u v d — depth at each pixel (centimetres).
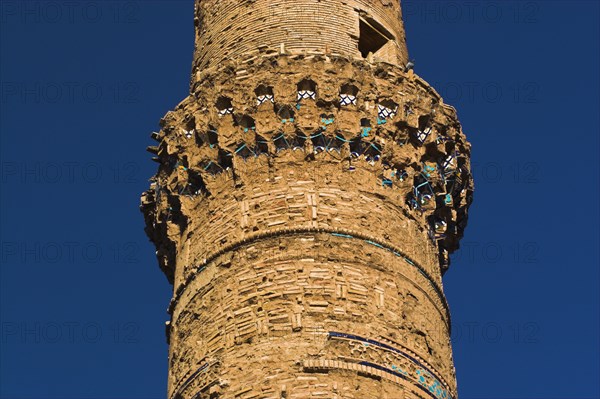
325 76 4056
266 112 4028
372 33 4541
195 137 4128
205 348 3697
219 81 4131
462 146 4328
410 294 3809
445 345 3869
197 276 3891
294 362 3516
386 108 4112
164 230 4234
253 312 3666
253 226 3844
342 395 3469
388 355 3603
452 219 4234
